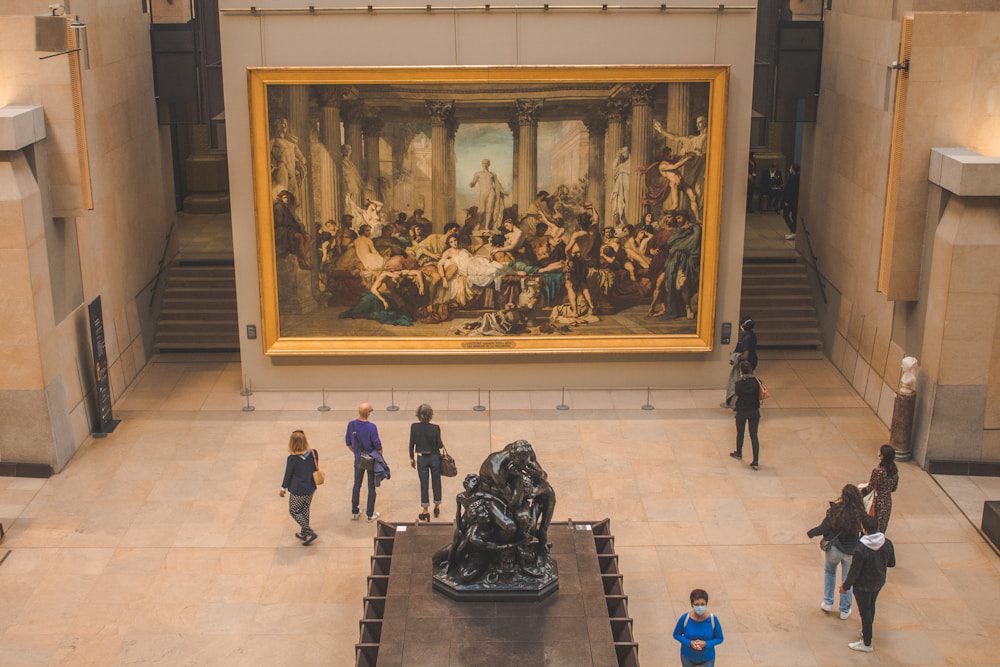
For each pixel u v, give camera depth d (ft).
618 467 61.00
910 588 50.75
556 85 64.08
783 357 76.28
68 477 59.77
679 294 68.08
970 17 56.95
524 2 62.85
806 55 77.30
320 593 50.39
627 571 51.93
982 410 59.41
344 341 68.49
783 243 87.92
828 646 46.96
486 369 69.82
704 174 65.67
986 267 57.16
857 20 69.56
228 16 63.05
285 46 63.46
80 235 63.46
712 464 61.41
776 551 53.62
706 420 66.39
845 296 72.84
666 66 63.41
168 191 80.79
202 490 58.65
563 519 55.77
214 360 75.15
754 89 78.02
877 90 66.28
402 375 69.82
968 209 56.90
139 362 73.20
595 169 65.72
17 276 56.85
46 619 48.44
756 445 60.59
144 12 75.00
